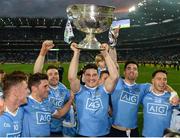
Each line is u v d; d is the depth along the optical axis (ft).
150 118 20.20
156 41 275.18
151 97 20.35
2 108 14.20
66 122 21.58
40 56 20.04
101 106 17.17
